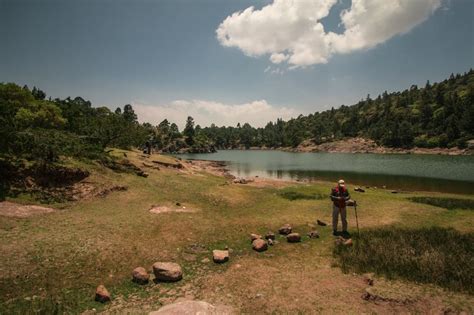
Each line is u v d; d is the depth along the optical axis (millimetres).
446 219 14898
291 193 22703
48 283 7957
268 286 7938
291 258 10172
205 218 14812
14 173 15844
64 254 9445
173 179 25422
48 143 18078
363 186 33062
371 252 10164
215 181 28609
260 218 15242
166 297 7527
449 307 6676
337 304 6934
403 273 8508
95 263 9180
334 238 12234
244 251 10969
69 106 61625
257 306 6949
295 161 88938
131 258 9773
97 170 21031
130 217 13812
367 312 6605
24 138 17453
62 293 7594
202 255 10508
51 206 14602
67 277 8336
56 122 44656
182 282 8398
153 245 10898
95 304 7172
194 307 6098
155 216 14297
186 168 36875
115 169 23797
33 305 6934
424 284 7891
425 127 138375
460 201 19969
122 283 8305
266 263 9750
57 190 16438
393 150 129000
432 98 167500
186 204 17609
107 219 13234
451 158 84938
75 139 22828
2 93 42469
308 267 9305
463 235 12109
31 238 10367
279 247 11336
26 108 42719
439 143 116188
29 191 15445
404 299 6984
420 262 9117
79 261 9172
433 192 28797
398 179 41156
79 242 10359
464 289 7535
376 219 14977
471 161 72688
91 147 24250
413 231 12703
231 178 38781
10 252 9195
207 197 19797
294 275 8633
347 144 153000
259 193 22703
